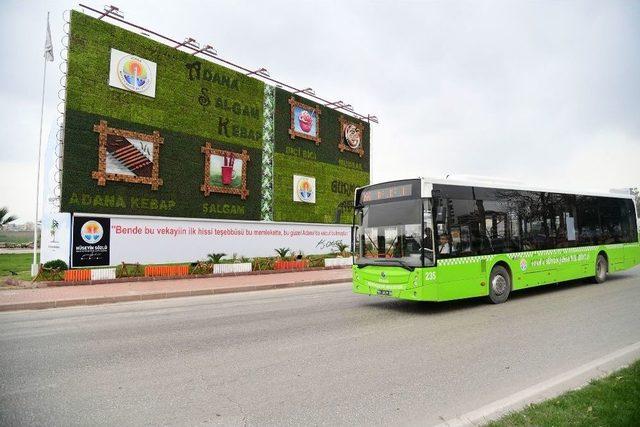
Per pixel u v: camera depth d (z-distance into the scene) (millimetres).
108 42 19156
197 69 22531
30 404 4641
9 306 11125
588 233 14758
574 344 7047
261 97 25812
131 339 7652
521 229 12211
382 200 10805
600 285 14797
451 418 4277
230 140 23844
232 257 23203
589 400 4328
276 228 26094
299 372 5754
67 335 8008
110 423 4176
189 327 8734
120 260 18766
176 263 20828
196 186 22016
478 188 11203
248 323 9141
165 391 5043
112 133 18922
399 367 5961
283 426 4133
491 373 5672
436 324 8883
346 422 4219
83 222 17703
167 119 21016
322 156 29734
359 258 11086
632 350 6504
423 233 9836
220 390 5082
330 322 9188
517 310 10320
